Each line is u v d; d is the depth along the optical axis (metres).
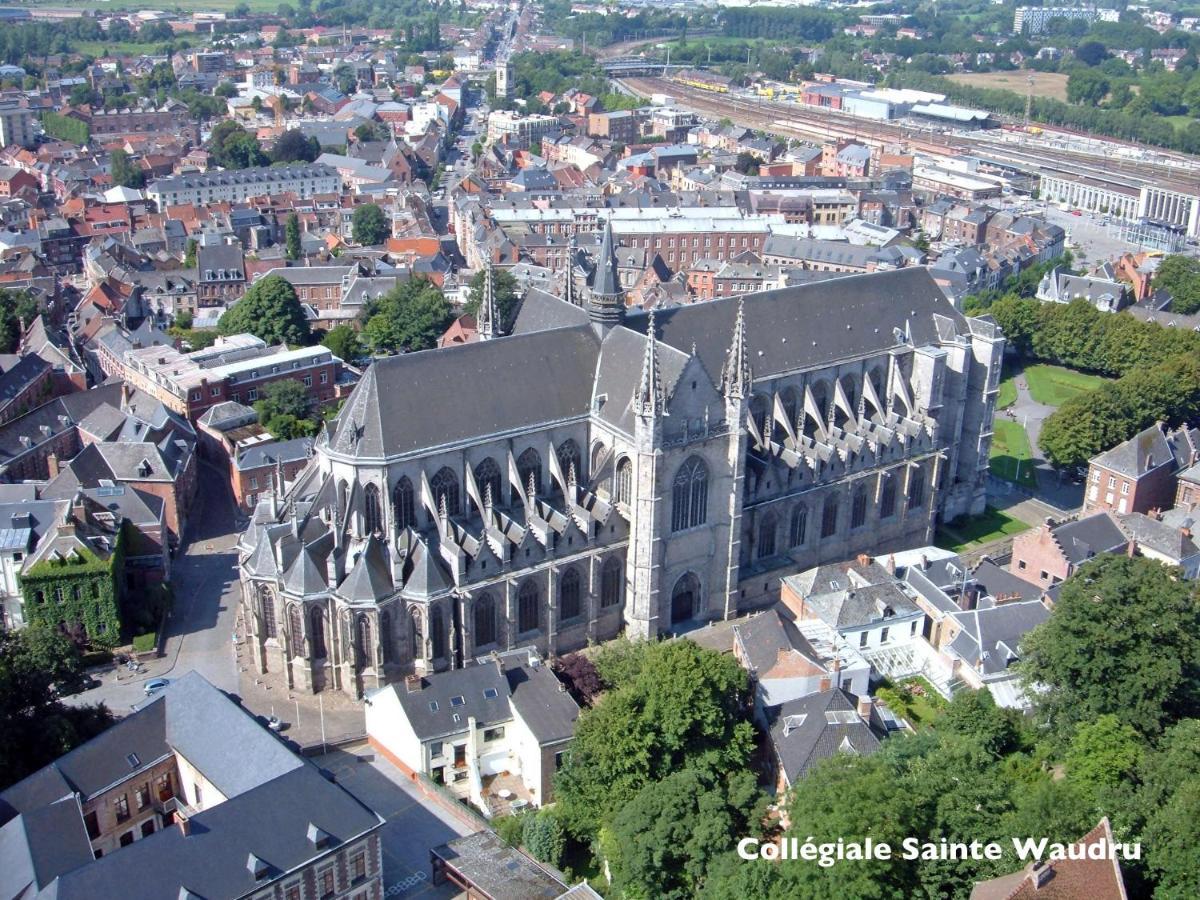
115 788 116.69
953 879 99.44
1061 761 123.81
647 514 150.50
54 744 120.44
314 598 142.12
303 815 105.69
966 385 194.62
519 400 154.25
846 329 183.00
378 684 144.88
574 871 118.69
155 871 97.75
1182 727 115.44
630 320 165.25
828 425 182.12
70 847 103.56
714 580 162.50
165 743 121.62
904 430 182.00
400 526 147.88
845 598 151.75
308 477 155.62
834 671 136.50
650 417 145.38
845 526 177.75
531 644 153.00
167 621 163.00
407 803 127.69
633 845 108.94
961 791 106.19
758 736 131.12
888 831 97.44
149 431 193.75
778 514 169.25
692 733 121.56
